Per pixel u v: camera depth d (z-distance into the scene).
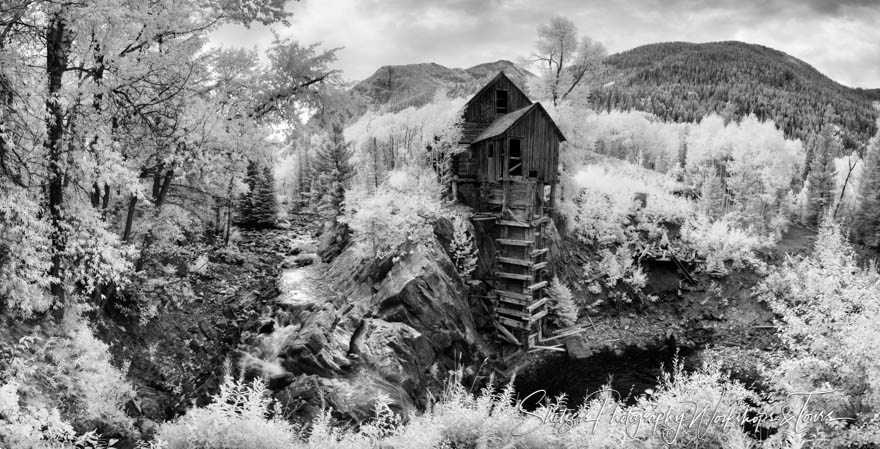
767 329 28.36
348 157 31.38
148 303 14.98
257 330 16.98
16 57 9.00
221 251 22.03
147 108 12.53
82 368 10.12
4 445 5.38
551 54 34.31
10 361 8.54
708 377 6.22
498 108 29.81
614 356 25.81
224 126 14.03
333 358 15.34
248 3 13.88
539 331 25.09
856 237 46.19
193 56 13.45
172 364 13.74
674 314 30.56
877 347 6.99
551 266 28.38
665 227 35.19
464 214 26.22
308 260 25.41
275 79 15.52
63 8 9.62
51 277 10.11
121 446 9.09
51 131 10.43
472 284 23.95
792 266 32.44
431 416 5.62
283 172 71.25
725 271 32.06
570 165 32.81
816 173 50.88
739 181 47.53
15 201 9.45
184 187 17.45
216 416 5.33
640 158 70.56
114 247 11.98
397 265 20.92
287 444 5.49
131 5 11.05
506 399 5.64
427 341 18.67
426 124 30.22
